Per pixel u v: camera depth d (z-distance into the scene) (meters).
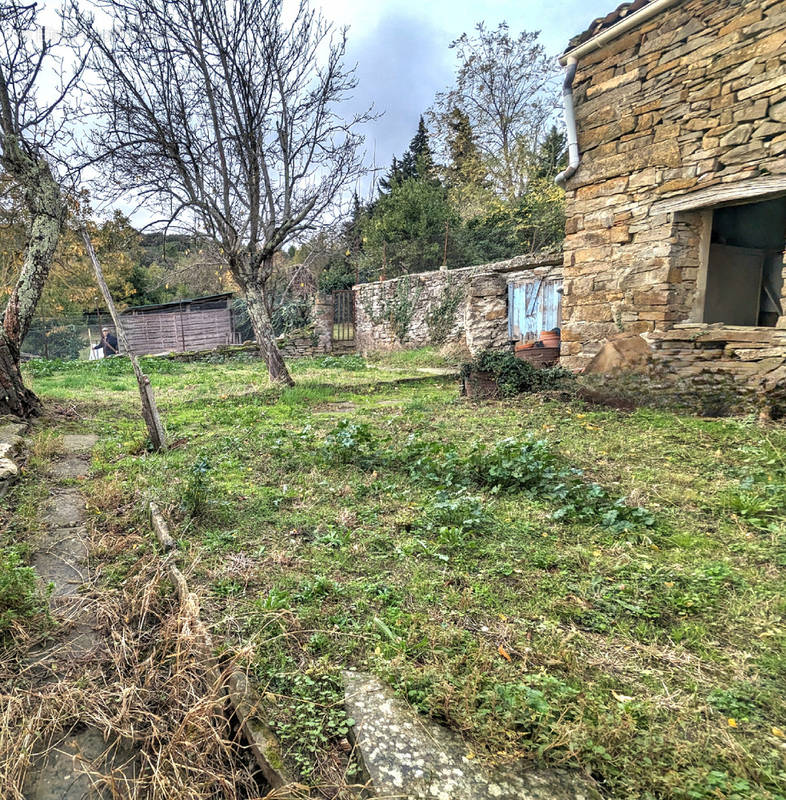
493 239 21.66
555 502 3.18
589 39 6.64
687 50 5.67
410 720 1.50
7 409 5.85
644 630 1.92
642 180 6.29
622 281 6.62
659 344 6.18
